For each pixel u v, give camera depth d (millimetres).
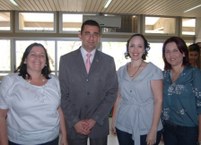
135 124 2096
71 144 2248
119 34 8547
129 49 2178
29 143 1793
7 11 8188
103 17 8125
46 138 1839
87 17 8047
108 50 8578
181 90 2055
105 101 2238
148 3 6773
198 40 8805
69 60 2242
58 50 8430
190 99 2043
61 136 2100
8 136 1830
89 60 2248
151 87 2090
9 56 8344
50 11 8250
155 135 2061
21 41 8352
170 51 2119
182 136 2086
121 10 7844
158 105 2072
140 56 2150
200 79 2033
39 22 8422
